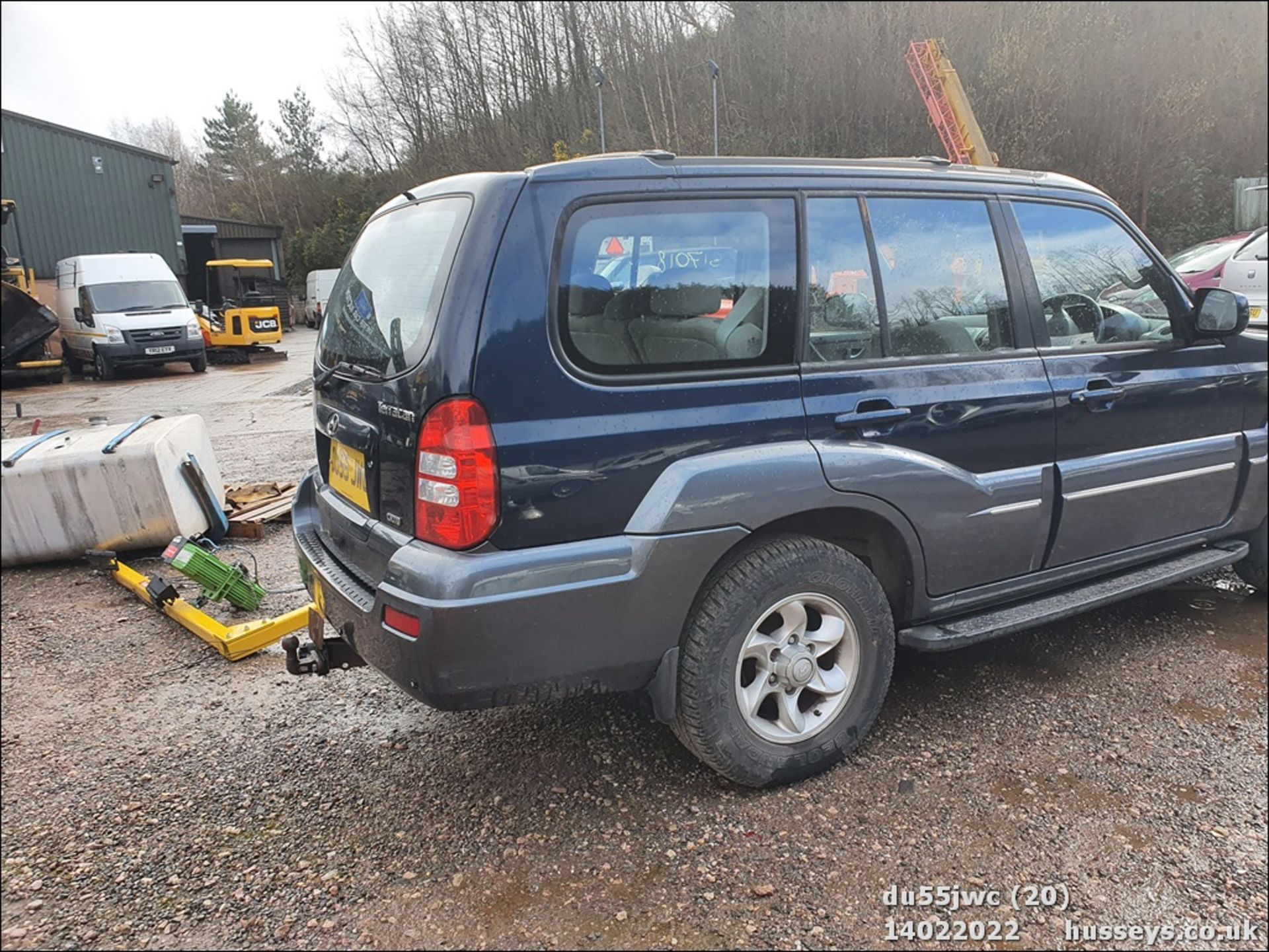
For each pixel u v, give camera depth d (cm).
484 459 219
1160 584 343
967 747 293
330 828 258
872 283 278
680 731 258
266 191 5078
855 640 275
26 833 258
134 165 2459
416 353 228
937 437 283
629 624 236
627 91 2811
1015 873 235
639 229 242
